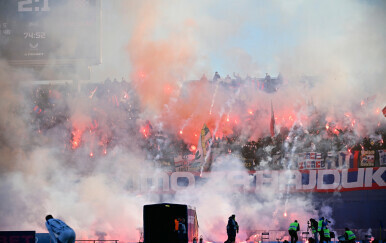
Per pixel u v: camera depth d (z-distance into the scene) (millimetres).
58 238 44125
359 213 174625
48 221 44969
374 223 173375
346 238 101812
